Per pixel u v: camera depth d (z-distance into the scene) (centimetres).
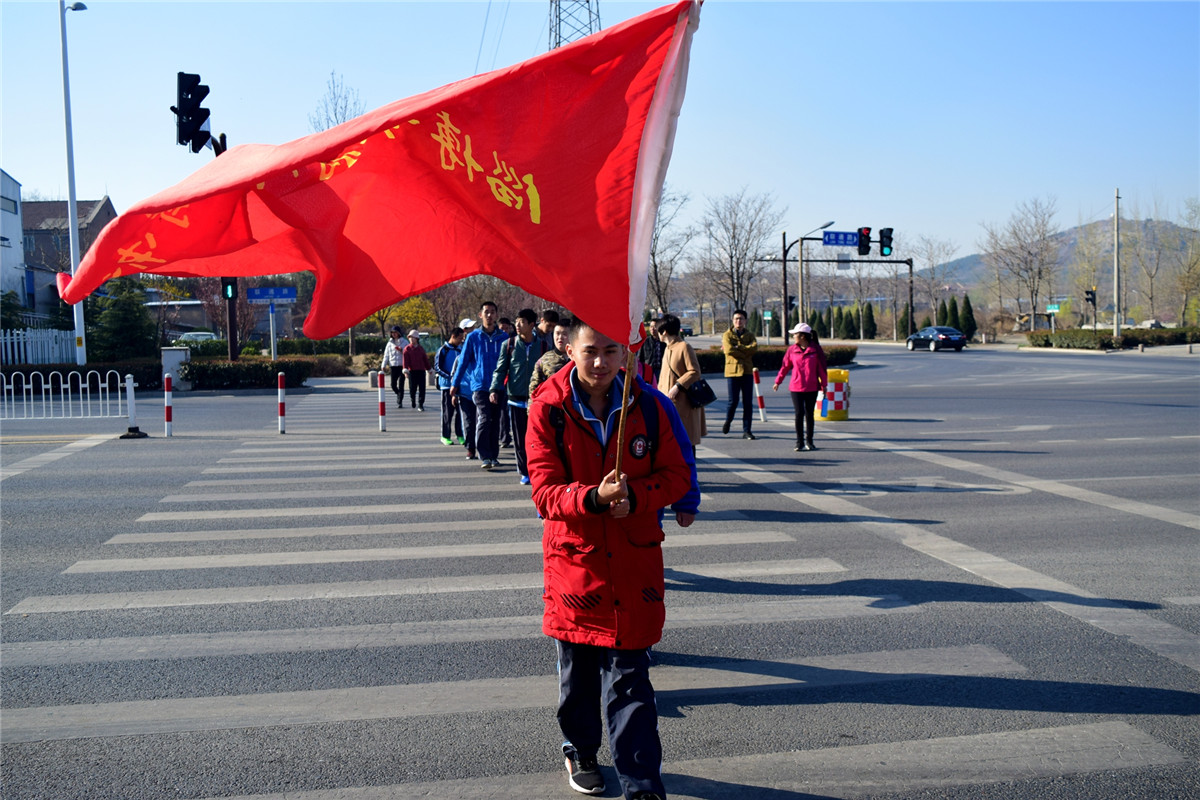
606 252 265
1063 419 1564
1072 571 621
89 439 1353
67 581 604
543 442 321
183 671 449
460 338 1304
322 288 288
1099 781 339
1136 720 391
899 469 1054
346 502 868
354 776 346
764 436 1367
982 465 1078
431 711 404
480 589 586
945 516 799
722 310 10650
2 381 1772
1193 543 698
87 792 333
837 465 1086
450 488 941
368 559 659
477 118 259
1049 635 496
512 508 839
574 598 311
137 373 2650
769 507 841
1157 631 502
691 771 350
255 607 550
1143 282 8362
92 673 446
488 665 458
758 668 453
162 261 258
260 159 250
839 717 396
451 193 279
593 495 296
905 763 355
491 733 382
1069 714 397
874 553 673
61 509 836
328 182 275
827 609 545
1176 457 1123
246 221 270
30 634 503
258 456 1177
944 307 7125
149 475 1027
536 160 263
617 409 319
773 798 330
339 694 421
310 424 1620
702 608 548
